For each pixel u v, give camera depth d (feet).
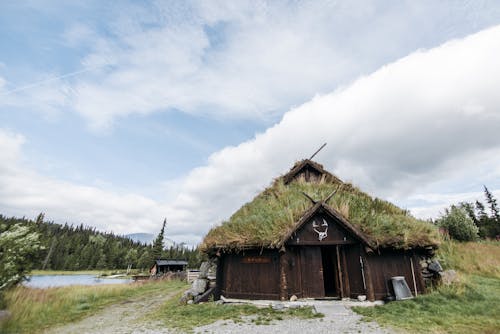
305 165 66.08
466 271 49.42
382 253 36.63
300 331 22.97
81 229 537.65
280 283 34.30
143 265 302.04
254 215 42.55
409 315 26.96
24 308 33.71
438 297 32.09
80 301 43.96
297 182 61.46
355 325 24.32
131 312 36.99
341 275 36.47
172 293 57.47
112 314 35.83
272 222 38.19
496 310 27.50
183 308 35.96
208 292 42.32
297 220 37.50
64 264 316.60
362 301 33.30
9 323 28.91
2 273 36.17
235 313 30.40
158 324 28.14
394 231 36.60
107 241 416.46
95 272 306.96
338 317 27.30
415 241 35.96
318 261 36.99
